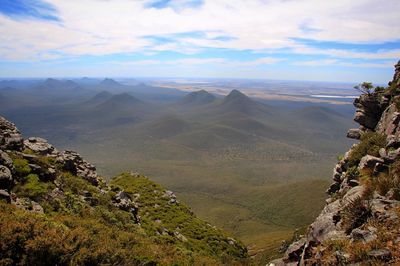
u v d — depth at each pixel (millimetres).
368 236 12414
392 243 11258
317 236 16594
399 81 29938
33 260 12203
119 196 33344
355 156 25797
